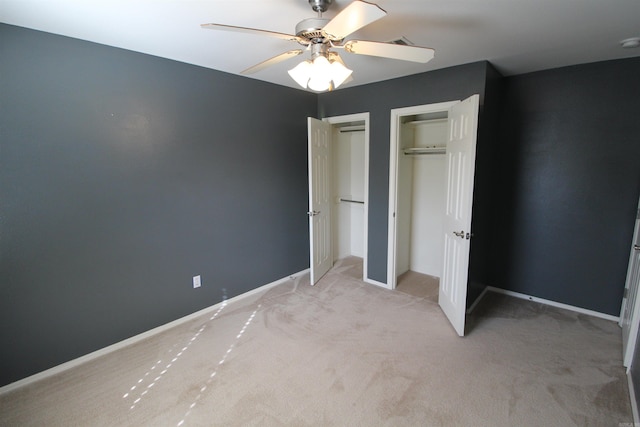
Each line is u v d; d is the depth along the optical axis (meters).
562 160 3.02
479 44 2.32
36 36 2.02
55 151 2.15
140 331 2.68
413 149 3.76
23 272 2.10
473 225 2.88
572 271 3.09
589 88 2.82
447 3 1.69
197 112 2.86
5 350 2.08
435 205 3.96
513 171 3.29
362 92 3.58
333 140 4.43
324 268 4.11
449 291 2.90
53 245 2.20
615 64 2.69
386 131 3.43
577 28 2.03
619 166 2.77
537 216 3.21
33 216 2.10
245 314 3.08
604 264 2.92
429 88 3.05
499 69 2.98
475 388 2.07
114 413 1.90
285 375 2.21
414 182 4.09
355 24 1.33
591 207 2.93
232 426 1.80
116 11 1.77
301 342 2.61
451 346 2.53
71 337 2.33
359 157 4.67
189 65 2.76
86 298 2.37
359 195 4.75
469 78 2.80
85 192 2.30
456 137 2.73
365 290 3.62
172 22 1.92
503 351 2.46
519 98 3.17
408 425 1.79
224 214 3.18
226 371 2.26
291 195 3.85
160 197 2.69
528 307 3.19
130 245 2.56
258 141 3.40
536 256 3.27
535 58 2.66
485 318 2.97
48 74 2.08
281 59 1.83
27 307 2.13
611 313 2.92
